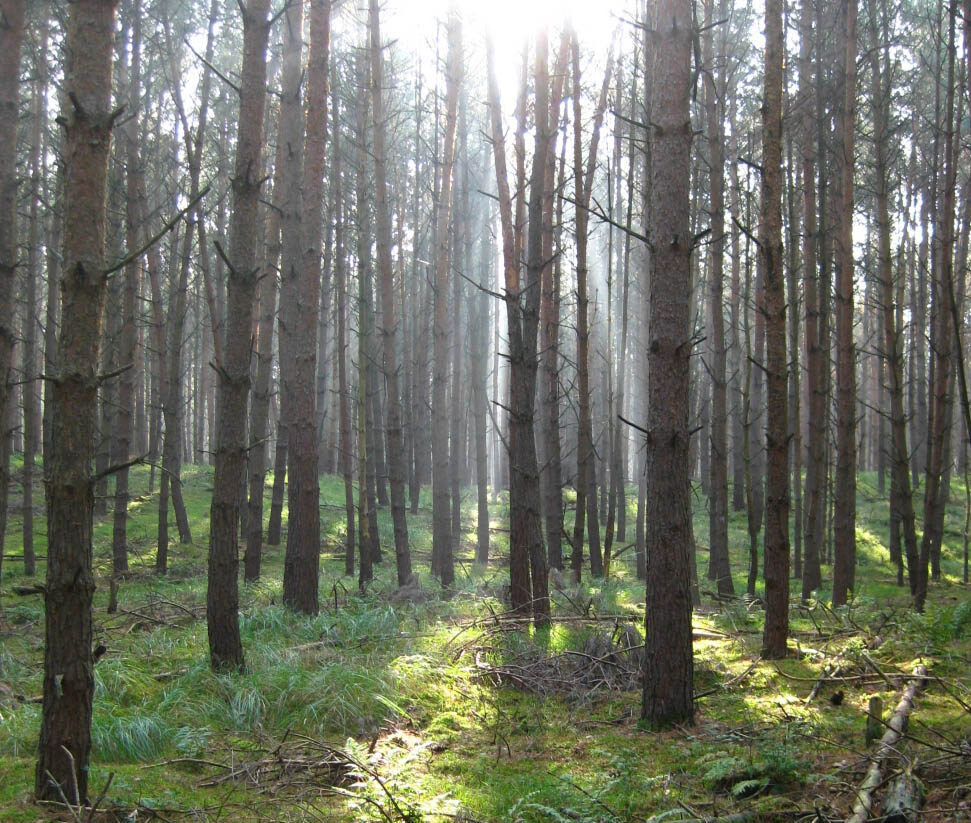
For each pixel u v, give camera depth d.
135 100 16.56
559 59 13.08
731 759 5.42
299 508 10.61
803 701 7.09
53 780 4.55
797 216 18.12
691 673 6.69
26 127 19.23
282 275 13.13
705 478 25.83
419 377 26.28
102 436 19.09
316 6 10.90
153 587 13.56
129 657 7.87
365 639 9.21
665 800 5.15
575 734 6.65
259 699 6.79
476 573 17.48
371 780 5.23
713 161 13.61
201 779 5.57
